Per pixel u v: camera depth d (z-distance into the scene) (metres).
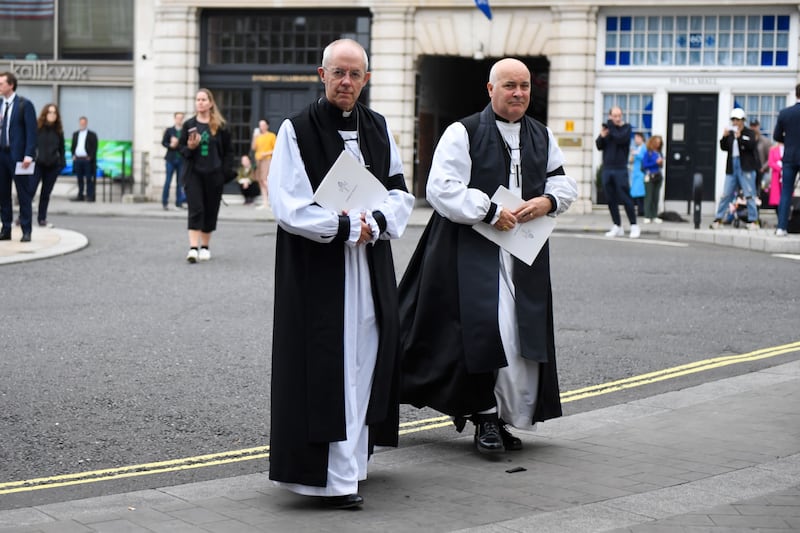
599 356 10.03
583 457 6.80
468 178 6.95
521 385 6.96
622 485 6.16
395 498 6.05
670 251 18.67
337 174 5.86
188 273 15.13
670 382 9.02
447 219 7.02
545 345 6.91
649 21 29.39
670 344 10.57
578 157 29.80
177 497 6.08
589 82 29.72
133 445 7.24
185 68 32.06
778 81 28.70
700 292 13.80
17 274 14.79
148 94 32.94
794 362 9.59
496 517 5.67
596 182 29.91
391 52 30.75
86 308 12.29
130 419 7.85
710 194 29.33
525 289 6.92
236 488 6.27
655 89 29.38
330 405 5.81
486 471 6.58
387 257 6.10
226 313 12.08
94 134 31.42
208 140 16.02
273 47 31.83
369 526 5.55
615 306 12.75
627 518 5.52
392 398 6.17
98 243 18.67
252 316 11.91
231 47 32.06
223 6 31.59
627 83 29.58
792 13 28.47
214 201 16.23
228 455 7.06
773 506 5.68
